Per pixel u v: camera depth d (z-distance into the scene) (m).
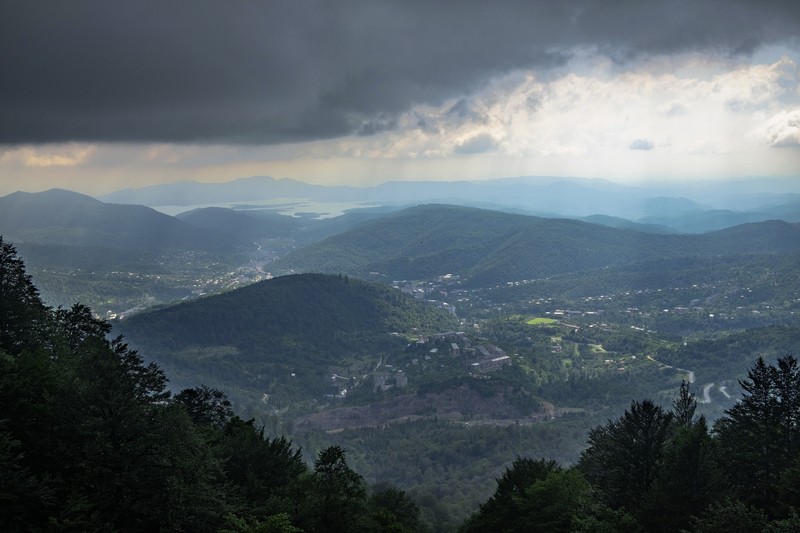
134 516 43.44
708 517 42.28
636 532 46.56
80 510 39.66
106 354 48.09
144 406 47.69
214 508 46.09
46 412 44.09
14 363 48.06
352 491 52.12
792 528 37.38
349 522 49.81
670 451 50.72
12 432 41.91
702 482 46.62
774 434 50.56
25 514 37.91
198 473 45.88
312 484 52.16
